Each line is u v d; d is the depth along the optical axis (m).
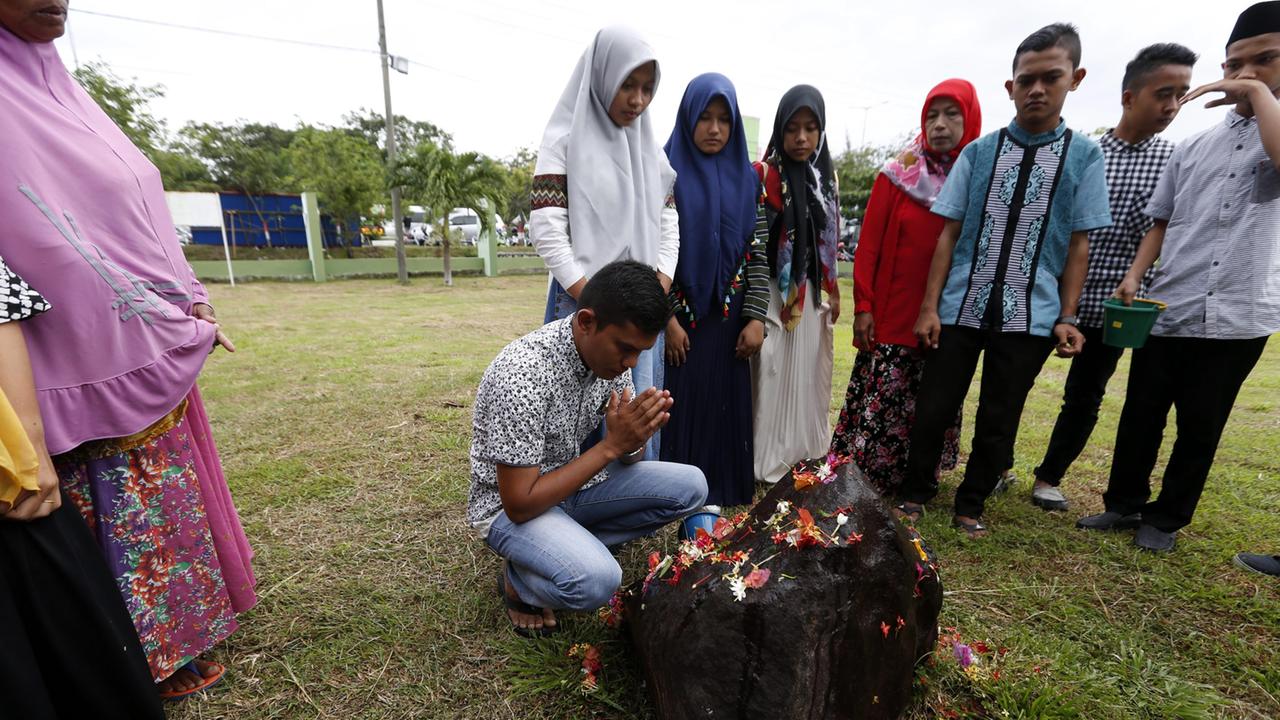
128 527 1.60
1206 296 2.37
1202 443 2.46
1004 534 2.72
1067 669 1.91
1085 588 2.35
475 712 1.74
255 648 1.96
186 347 1.64
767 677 1.41
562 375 1.77
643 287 1.58
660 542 2.64
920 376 2.97
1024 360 2.56
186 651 1.75
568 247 2.35
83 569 1.39
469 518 2.01
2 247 1.35
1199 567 2.45
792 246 2.92
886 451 3.06
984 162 2.58
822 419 3.30
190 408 1.82
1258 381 5.61
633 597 1.81
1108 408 4.65
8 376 1.29
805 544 1.55
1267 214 2.26
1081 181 2.44
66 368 1.43
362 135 33.56
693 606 1.54
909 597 1.62
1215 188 2.37
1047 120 2.47
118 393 1.50
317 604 2.17
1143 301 2.50
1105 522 2.79
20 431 1.25
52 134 1.44
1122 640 2.05
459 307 10.40
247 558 2.04
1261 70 2.24
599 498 2.11
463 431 3.83
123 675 1.45
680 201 2.62
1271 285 2.27
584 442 2.45
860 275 2.98
